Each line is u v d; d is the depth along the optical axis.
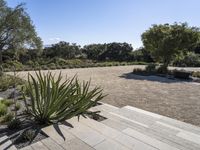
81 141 3.25
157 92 8.84
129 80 12.75
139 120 4.56
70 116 4.01
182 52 17.73
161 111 5.78
